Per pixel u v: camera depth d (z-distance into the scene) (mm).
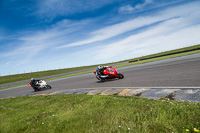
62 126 3273
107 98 5156
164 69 10594
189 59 14367
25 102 7359
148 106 3658
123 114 3387
